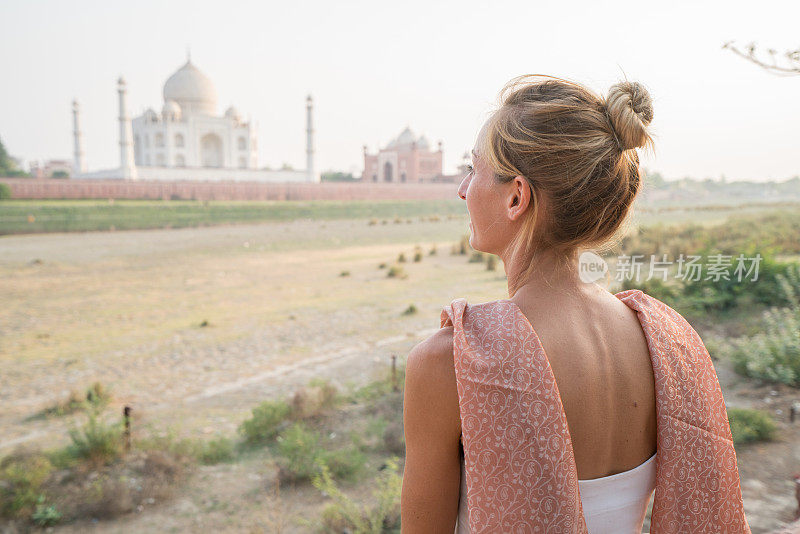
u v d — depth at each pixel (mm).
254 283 15781
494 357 535
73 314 12195
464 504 592
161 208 43344
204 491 4711
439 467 581
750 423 4285
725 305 7637
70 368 8539
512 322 561
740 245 10367
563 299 608
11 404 7078
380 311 11938
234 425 6203
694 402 615
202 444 5500
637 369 605
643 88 635
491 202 642
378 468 4961
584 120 594
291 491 4676
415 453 591
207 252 22875
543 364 535
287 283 15695
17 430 6250
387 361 8367
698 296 7664
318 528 4074
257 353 9148
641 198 690
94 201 47594
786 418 4512
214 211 43375
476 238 673
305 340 9867
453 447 579
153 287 15305
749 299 7469
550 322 584
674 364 620
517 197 613
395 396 6570
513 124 607
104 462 5199
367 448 5355
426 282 15305
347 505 4004
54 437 6035
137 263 19859
